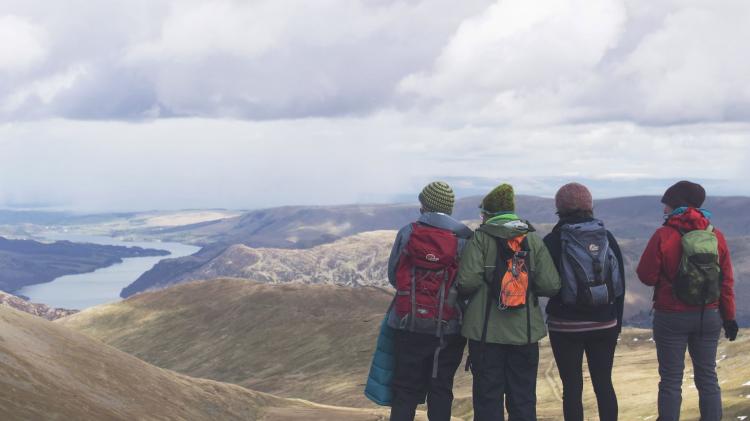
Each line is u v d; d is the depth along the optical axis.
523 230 8.48
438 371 8.83
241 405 16.42
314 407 20.02
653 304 9.37
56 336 12.84
